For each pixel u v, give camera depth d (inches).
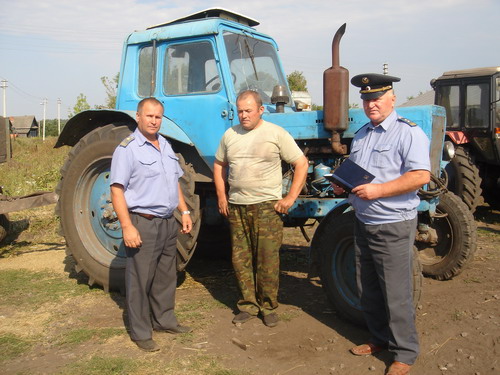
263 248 148.6
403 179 117.6
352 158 131.1
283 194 175.8
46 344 140.5
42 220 297.3
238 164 147.3
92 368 124.7
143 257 136.5
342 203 156.1
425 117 164.1
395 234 121.2
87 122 205.5
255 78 197.6
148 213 135.6
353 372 123.6
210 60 185.6
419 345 133.6
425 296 177.5
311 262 161.0
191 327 149.5
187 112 188.9
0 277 198.5
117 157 132.9
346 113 161.5
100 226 186.1
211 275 204.7
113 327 150.9
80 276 202.1
